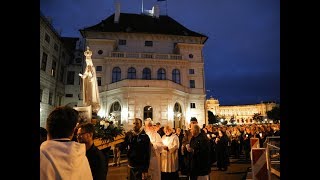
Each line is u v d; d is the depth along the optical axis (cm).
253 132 1583
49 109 3144
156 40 3862
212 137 1303
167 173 909
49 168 185
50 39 3158
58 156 194
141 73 3541
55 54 3362
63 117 219
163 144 839
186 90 3591
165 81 3131
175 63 3644
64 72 3794
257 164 541
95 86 1326
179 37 3906
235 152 1747
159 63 3603
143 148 627
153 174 763
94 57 3534
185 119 3416
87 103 1284
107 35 3716
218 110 12250
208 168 637
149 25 4116
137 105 3017
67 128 221
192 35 3925
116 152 1384
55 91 3366
